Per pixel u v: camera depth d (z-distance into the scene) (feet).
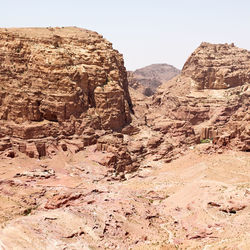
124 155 389.60
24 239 210.79
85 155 388.57
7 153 362.94
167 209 276.62
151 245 224.53
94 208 254.27
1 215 267.39
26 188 308.81
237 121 390.83
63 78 423.64
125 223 244.42
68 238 220.02
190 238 233.55
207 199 271.28
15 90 411.75
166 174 348.38
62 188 312.09
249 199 261.65
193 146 407.44
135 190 312.29
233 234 226.38
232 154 361.92
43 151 382.22
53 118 416.46
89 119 426.10
